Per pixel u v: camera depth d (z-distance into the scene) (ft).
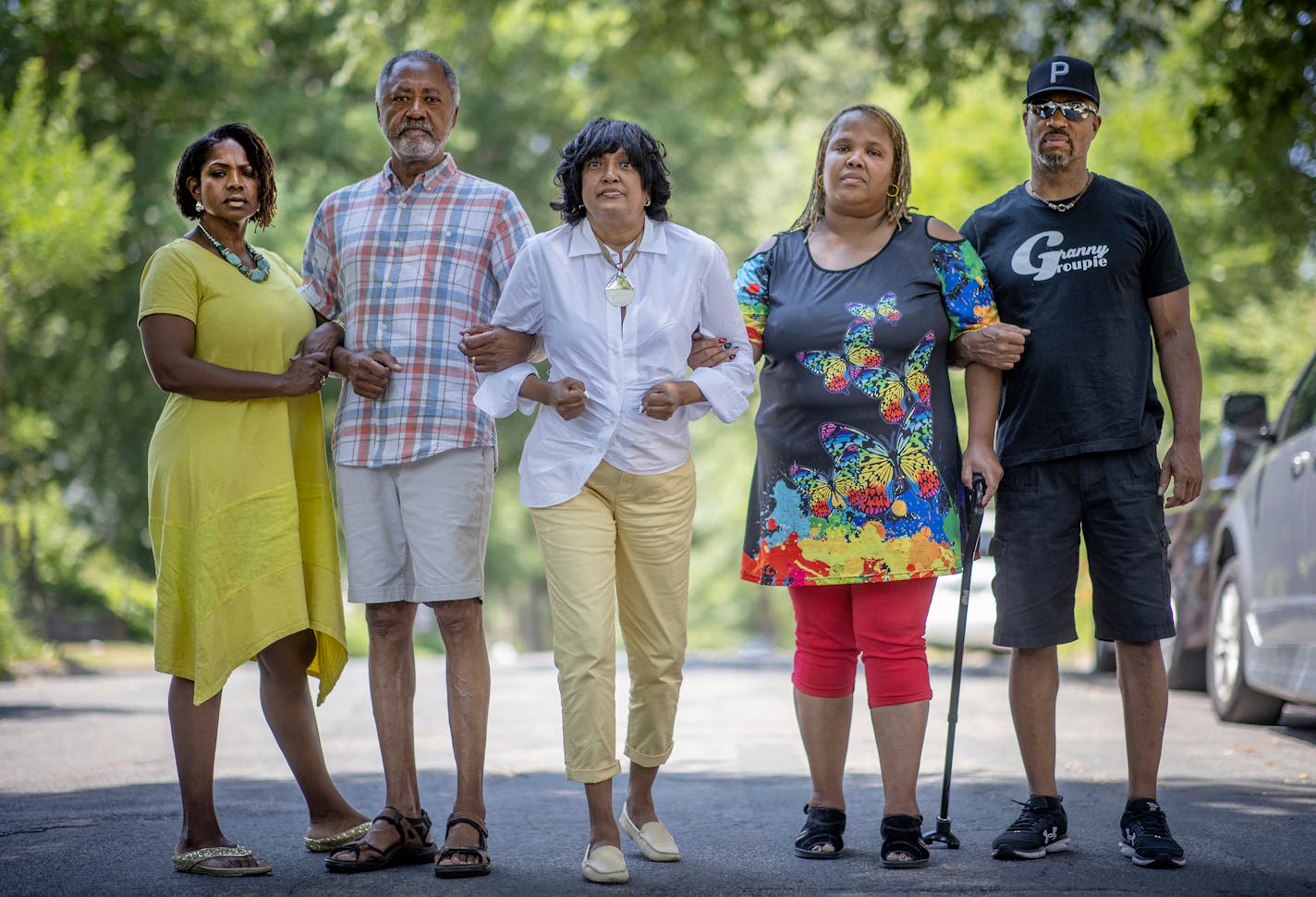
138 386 110.52
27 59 95.45
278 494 24.44
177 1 99.76
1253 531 41.78
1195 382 25.86
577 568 23.54
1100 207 25.72
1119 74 78.95
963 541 25.79
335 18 112.98
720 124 135.54
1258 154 70.23
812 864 24.17
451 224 25.45
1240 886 22.22
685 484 24.40
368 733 44.93
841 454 25.03
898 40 81.61
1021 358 25.77
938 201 101.65
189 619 23.99
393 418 24.88
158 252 24.64
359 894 21.67
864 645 24.85
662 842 24.58
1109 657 65.72
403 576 25.07
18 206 75.51
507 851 25.34
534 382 23.89
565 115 124.36
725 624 256.73
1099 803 30.09
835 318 25.25
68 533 111.04
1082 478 25.39
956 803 30.35
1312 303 90.68
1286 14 61.87
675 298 24.11
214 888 22.17
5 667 74.64
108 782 33.94
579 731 23.09
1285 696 38.58
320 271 26.27
